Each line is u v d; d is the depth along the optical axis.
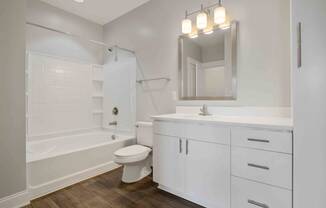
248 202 1.38
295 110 1.20
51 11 2.84
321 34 1.12
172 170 1.84
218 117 1.83
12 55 1.68
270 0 1.73
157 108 2.69
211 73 2.12
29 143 2.54
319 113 1.13
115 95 3.33
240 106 1.92
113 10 3.01
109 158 2.61
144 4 2.82
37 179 1.90
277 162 1.25
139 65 2.93
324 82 1.12
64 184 2.09
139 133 2.63
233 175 1.45
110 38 3.40
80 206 1.70
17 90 1.71
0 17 1.60
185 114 2.23
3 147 1.62
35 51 2.67
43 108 2.77
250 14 1.84
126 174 2.24
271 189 1.28
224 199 1.49
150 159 2.48
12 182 1.66
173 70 2.48
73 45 3.13
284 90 1.67
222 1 2.03
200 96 2.22
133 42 3.00
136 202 1.77
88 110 3.37
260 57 1.79
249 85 1.86
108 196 1.88
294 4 1.21
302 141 1.17
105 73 3.53
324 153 1.12
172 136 1.83
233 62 1.94
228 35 1.98
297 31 1.20
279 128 1.24
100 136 3.35
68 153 2.16
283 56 1.67
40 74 2.73
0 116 1.61
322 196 1.13
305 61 1.17
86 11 3.05
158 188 2.05
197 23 2.08
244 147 1.39
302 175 1.17
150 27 2.75
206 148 1.59
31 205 1.71
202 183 1.62
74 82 3.15
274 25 1.71
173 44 2.47
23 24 1.75
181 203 1.75
